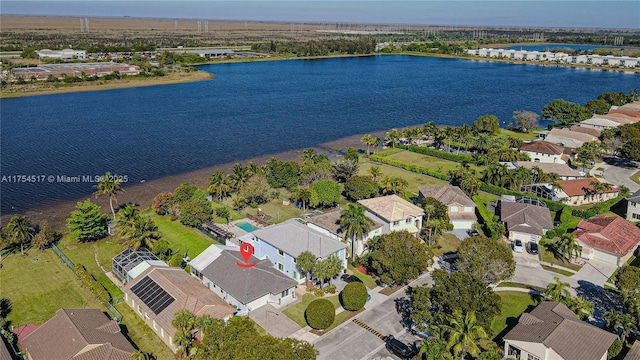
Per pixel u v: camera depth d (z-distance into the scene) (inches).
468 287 2664.9
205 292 2967.5
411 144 6948.8
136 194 5019.7
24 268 3474.4
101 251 3747.5
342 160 5585.6
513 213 4244.6
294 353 2174.0
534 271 3506.4
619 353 2559.1
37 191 5022.1
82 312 2694.4
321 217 3941.9
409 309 3019.2
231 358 2176.4
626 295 2827.3
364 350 2630.4
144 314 2874.0
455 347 2319.1
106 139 6924.2
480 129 7317.9
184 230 4146.2
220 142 6953.7
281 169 4990.2
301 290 3228.3
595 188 4869.6
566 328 2504.9
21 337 2704.2
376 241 3511.3
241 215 4446.4
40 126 7509.8
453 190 4510.3
